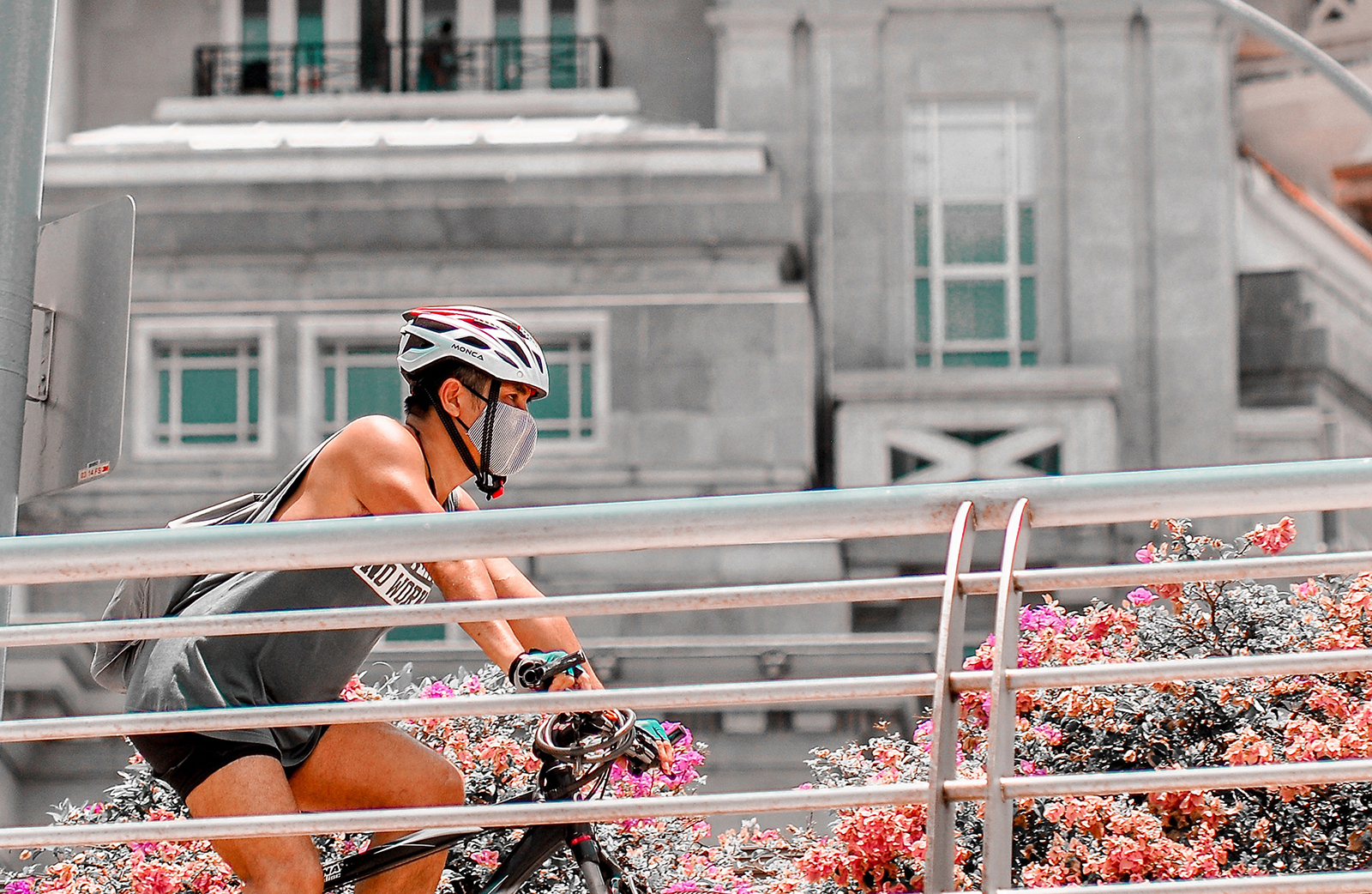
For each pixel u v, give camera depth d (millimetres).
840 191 53594
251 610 8070
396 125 51875
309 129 51781
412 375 8523
